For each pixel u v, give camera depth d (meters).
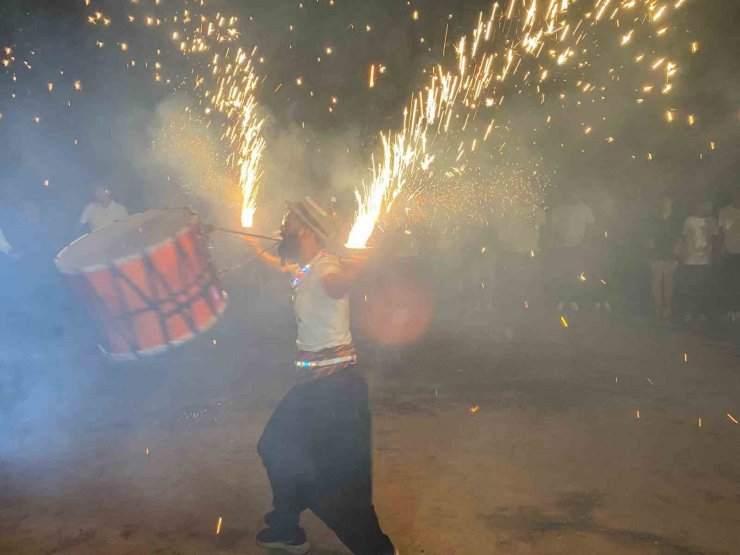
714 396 6.70
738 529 4.18
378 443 5.51
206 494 4.70
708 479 4.84
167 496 4.68
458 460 5.18
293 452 3.71
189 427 5.98
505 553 3.94
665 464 5.09
